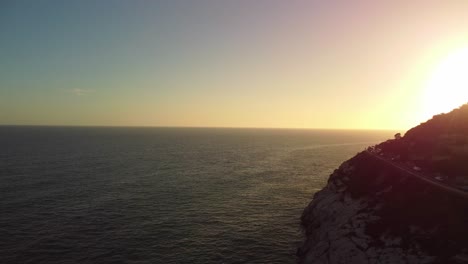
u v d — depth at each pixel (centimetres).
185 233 5169
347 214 4309
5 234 4912
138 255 4350
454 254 2559
